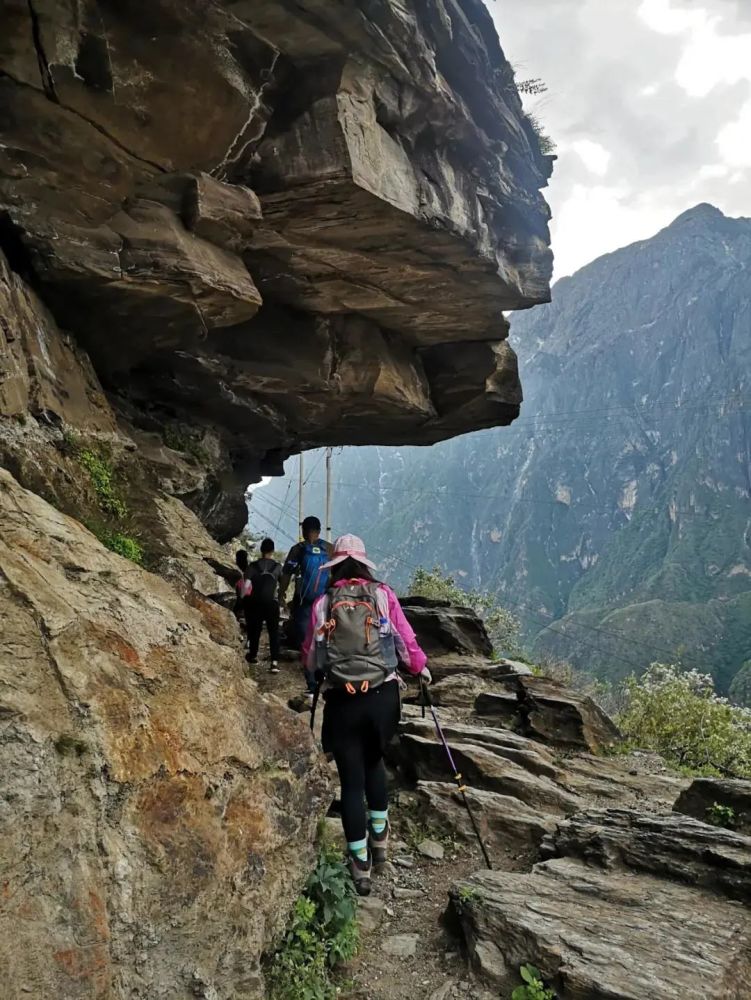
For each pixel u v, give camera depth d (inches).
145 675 125.8
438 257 400.5
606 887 171.3
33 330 278.5
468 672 413.7
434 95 346.9
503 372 602.5
